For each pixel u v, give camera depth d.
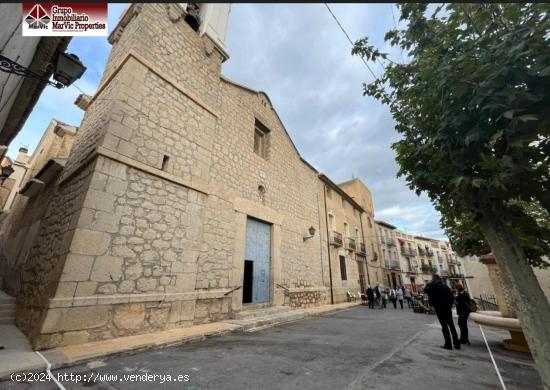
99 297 4.32
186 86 7.07
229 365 3.41
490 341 5.50
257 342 4.78
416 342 5.09
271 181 10.43
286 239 10.64
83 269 4.24
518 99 1.75
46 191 7.53
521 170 1.71
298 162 13.34
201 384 2.78
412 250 33.84
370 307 13.64
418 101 2.63
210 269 6.61
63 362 3.23
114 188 4.93
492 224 2.11
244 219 8.30
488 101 1.92
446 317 4.73
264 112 11.12
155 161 5.78
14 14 3.59
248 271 8.37
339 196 18.38
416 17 2.41
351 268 17.19
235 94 9.31
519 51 1.74
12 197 18.00
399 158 2.96
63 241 4.54
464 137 2.13
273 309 8.43
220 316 6.59
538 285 1.88
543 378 1.70
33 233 7.00
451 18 2.25
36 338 3.68
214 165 7.57
